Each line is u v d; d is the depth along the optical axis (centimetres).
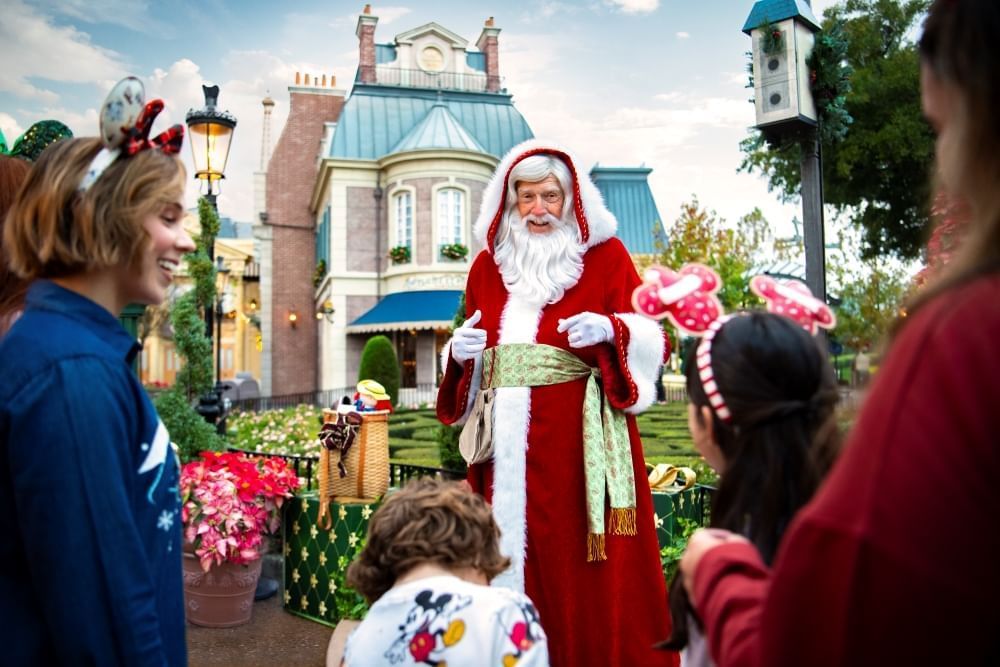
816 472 115
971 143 75
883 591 64
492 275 306
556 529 264
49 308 131
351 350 2311
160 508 138
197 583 386
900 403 68
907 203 1424
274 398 2225
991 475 63
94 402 122
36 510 116
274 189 2834
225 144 781
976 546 62
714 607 97
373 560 173
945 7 79
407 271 2236
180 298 644
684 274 142
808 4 537
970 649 63
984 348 65
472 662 153
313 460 462
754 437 119
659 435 1226
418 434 1302
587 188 292
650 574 274
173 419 588
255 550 382
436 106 2362
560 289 287
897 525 64
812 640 70
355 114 2447
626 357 269
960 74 76
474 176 2269
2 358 124
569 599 261
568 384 275
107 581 118
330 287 2331
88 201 132
